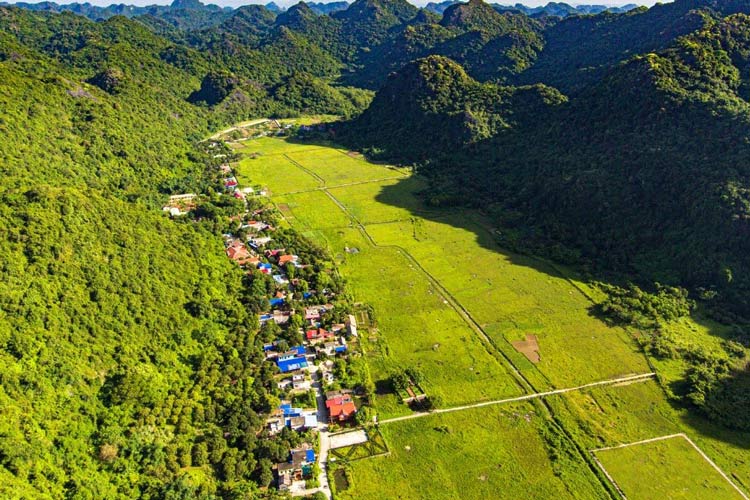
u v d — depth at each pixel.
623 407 87.50
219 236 139.38
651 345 102.12
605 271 131.25
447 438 80.75
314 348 100.19
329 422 83.12
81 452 68.44
